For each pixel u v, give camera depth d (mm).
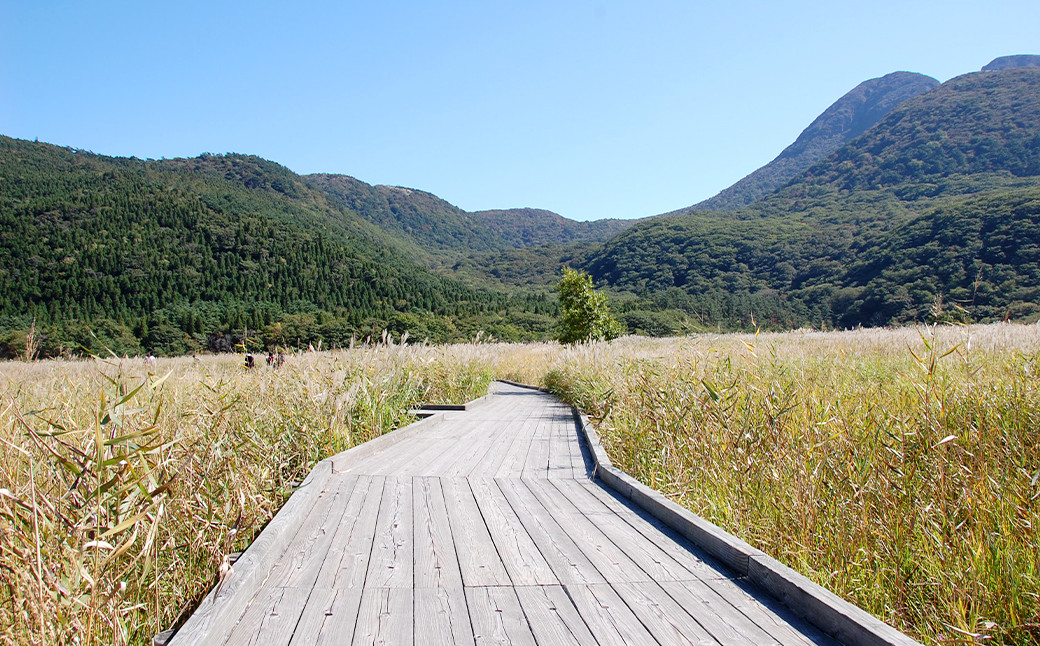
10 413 3793
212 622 2482
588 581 3219
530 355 26375
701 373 6352
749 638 2529
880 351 9406
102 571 2529
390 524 4320
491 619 2748
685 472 5246
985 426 4688
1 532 2467
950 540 3758
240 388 6492
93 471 2615
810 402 5504
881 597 3549
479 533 4102
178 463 3816
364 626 2680
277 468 5227
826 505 4203
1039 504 3803
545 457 7113
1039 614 3176
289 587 3156
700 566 3447
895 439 4527
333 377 7449
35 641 2191
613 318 26719
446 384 13961
